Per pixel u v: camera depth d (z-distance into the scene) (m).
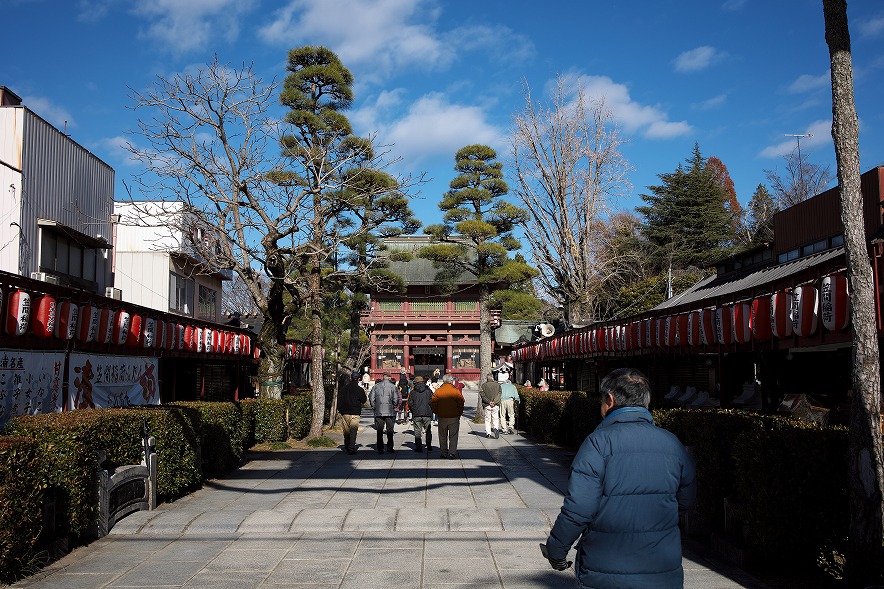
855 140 5.43
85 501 6.98
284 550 6.76
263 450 16.19
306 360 29.16
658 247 44.12
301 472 12.45
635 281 39.84
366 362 52.19
